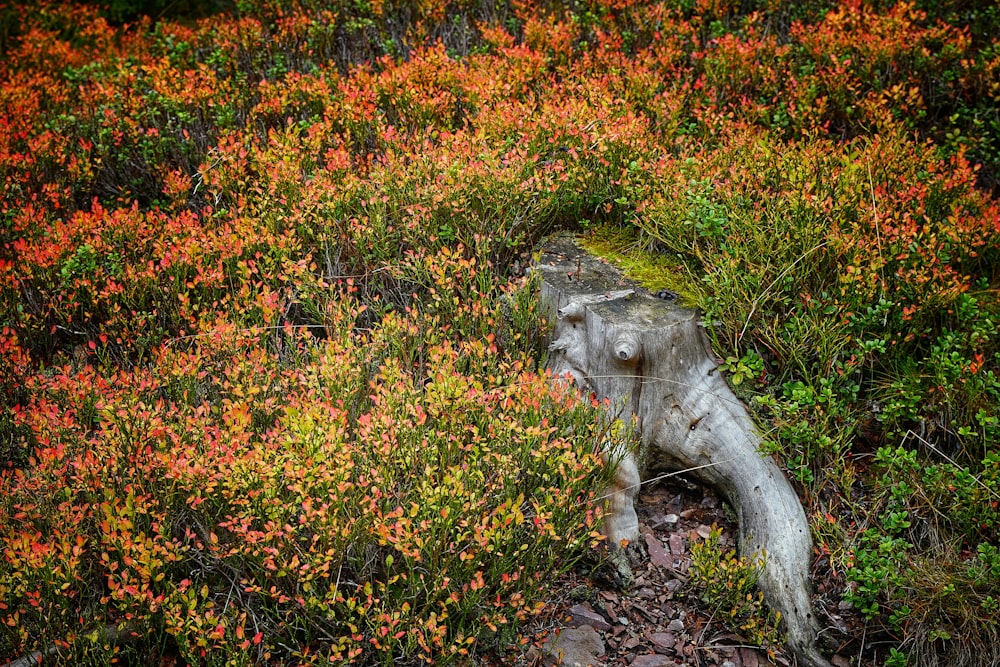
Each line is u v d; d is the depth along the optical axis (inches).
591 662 124.6
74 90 246.8
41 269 163.3
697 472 151.5
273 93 219.8
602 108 193.5
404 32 266.7
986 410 144.8
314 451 113.7
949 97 215.9
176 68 231.5
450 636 121.6
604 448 136.9
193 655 109.7
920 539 136.0
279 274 154.2
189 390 138.6
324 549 117.0
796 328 153.0
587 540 135.0
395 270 163.3
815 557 138.1
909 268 158.1
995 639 120.8
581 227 186.2
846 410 148.0
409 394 130.0
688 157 191.2
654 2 257.4
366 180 185.3
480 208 174.7
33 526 118.6
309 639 116.0
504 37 242.8
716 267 161.5
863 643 128.0
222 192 192.5
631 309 153.7
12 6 315.6
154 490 120.1
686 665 126.0
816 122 205.9
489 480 124.9
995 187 198.8
